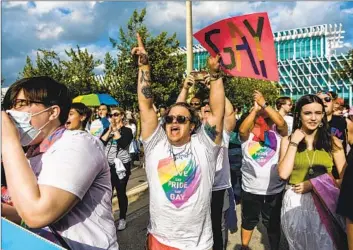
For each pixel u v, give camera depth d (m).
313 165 2.98
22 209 1.35
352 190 1.52
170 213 2.49
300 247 2.93
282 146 3.30
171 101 16.45
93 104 8.84
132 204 6.41
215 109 2.57
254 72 2.85
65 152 1.49
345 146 4.46
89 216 1.60
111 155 5.01
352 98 60.19
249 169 4.15
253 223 4.20
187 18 8.14
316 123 2.97
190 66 8.17
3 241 1.43
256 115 4.16
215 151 2.55
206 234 2.55
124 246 4.51
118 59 16.33
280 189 4.07
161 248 2.54
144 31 15.45
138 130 10.34
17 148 1.41
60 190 1.40
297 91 67.38
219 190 3.65
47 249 1.29
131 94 16.27
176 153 2.52
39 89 1.62
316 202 2.86
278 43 69.81
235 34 2.87
